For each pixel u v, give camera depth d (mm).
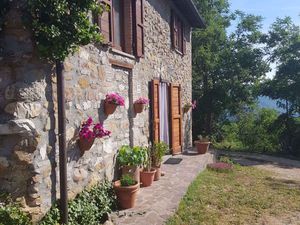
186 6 11086
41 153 4074
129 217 5176
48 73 4184
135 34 7238
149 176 6844
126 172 6234
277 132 16516
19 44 3920
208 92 19094
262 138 18766
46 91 4156
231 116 20531
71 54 4473
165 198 6133
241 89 18688
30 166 3938
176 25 11320
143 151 6477
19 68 3914
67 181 4543
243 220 5789
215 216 5805
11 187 3893
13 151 3881
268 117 19062
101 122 5590
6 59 3881
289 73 15383
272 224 5707
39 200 4027
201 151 11234
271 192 7758
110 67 6035
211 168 9727
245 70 18766
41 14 3926
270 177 9508
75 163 4777
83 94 4988
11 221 3561
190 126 13133
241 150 16750
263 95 16438
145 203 5820
